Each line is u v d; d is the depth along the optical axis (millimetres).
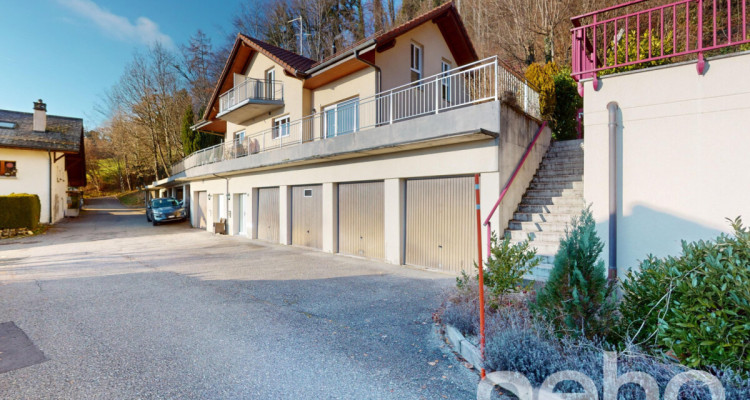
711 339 2459
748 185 3723
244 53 16484
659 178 4195
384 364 3418
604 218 4496
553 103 11398
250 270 8203
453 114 7426
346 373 3246
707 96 3934
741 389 2293
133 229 19078
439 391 2924
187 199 23766
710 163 3916
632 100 4363
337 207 10688
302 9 30844
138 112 31109
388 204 8906
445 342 3918
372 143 8898
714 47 3822
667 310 2816
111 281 7137
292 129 14086
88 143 53562
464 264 7457
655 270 3070
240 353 3699
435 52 13398
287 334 4234
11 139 19484
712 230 3893
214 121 19688
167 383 3086
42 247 12516
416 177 8430
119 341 4031
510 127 7391
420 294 5969
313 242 11570
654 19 13602
